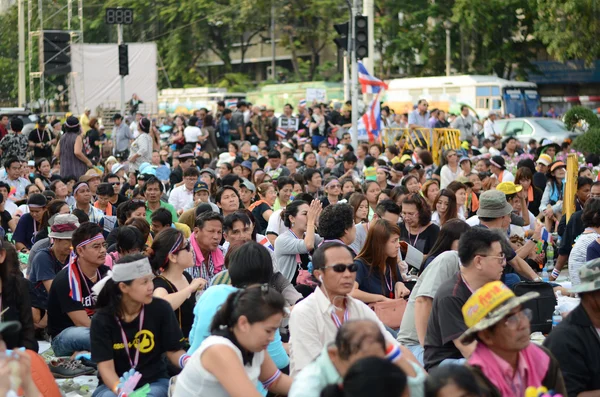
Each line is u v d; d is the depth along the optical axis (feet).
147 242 44.16
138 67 193.57
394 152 97.81
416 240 47.67
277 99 209.97
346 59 161.48
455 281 28.81
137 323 30.35
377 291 37.99
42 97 174.70
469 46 218.38
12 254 31.96
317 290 28.71
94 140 118.73
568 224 50.75
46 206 54.75
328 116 134.31
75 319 38.19
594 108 208.44
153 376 30.73
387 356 21.52
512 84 179.93
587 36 183.93
